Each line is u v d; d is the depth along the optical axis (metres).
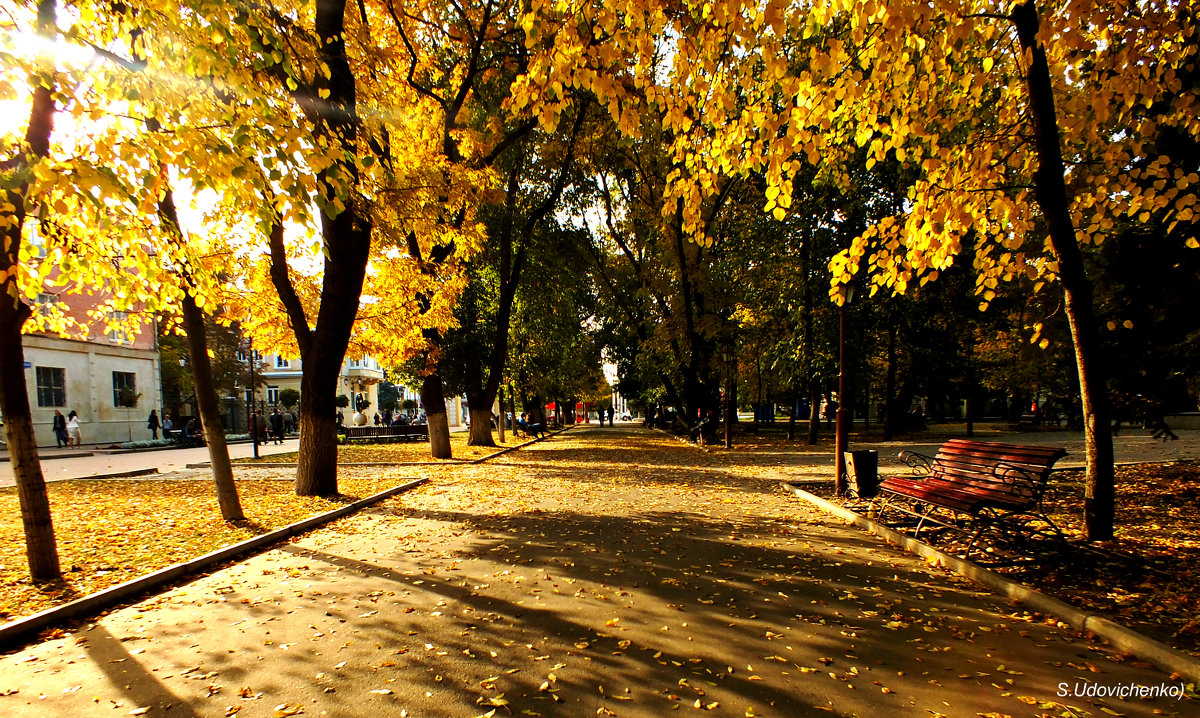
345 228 10.85
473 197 14.22
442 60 18.03
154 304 7.23
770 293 24.84
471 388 23.52
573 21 5.11
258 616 4.91
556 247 25.19
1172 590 4.86
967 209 6.05
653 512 9.41
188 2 4.63
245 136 4.47
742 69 5.09
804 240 22.59
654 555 6.65
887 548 6.86
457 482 13.74
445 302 15.30
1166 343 8.30
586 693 3.51
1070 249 6.11
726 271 25.39
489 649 4.14
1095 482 6.30
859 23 5.00
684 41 5.07
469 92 18.44
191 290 7.38
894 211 21.59
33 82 4.54
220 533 7.71
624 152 22.22
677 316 24.61
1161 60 5.74
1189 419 24.20
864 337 22.83
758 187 23.17
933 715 3.22
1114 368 8.64
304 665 3.95
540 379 30.69
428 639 4.34
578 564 6.32
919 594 5.20
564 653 4.06
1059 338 10.18
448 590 5.50
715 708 3.32
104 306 8.20
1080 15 4.92
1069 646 4.08
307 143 4.86
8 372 5.58
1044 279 7.03
